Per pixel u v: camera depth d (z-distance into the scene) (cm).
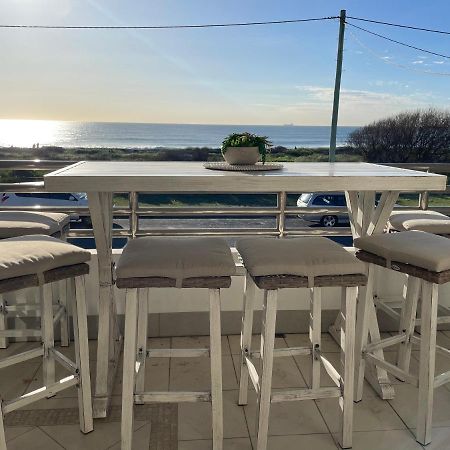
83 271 161
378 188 166
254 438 176
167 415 190
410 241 180
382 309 252
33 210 258
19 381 214
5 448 155
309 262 155
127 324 154
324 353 248
